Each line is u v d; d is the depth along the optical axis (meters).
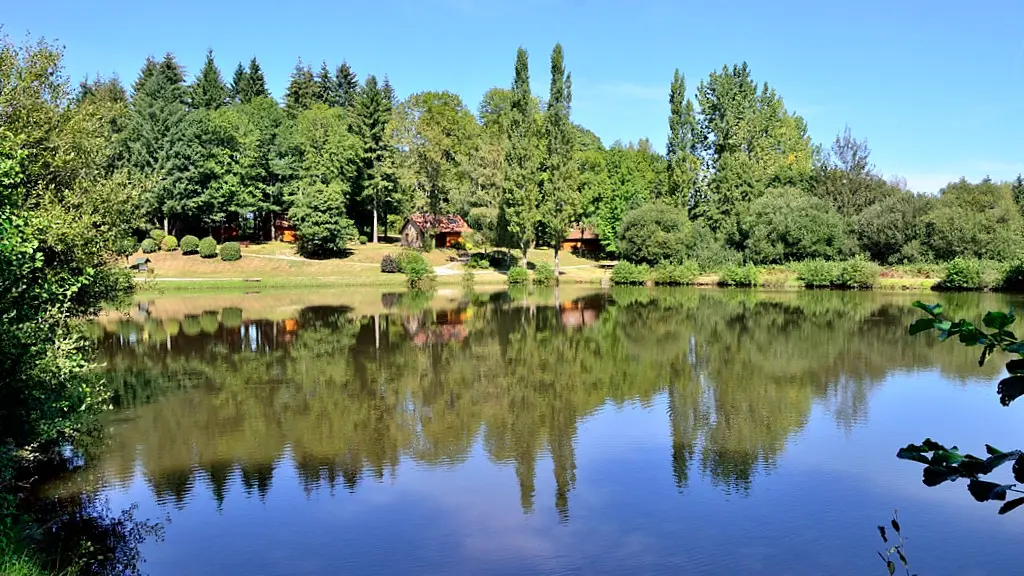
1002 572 7.50
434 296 39.75
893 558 7.88
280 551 8.32
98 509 9.56
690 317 29.52
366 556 8.19
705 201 52.88
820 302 34.62
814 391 15.99
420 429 13.27
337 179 54.22
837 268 40.84
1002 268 36.47
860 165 51.47
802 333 24.62
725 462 11.20
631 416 14.09
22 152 8.66
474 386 16.94
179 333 25.33
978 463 2.27
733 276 44.12
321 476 10.82
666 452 11.77
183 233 55.16
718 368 18.86
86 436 12.85
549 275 47.78
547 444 12.34
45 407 9.40
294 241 57.94
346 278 46.19
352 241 57.53
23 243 7.57
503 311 32.28
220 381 17.48
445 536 8.69
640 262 49.06
